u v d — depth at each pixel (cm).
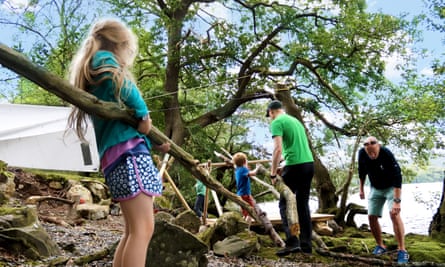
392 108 1455
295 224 585
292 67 1883
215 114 1964
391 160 624
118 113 226
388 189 634
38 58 1772
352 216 1088
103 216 878
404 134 1484
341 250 682
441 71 1324
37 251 451
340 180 1562
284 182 600
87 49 240
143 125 231
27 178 1006
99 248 519
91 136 943
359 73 1798
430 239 815
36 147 938
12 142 925
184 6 1927
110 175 227
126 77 229
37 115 1003
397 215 611
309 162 594
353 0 1869
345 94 1841
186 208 903
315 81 1889
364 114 1547
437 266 566
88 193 964
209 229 602
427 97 1403
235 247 570
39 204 887
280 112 616
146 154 231
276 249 627
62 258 429
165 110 1906
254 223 738
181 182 1552
